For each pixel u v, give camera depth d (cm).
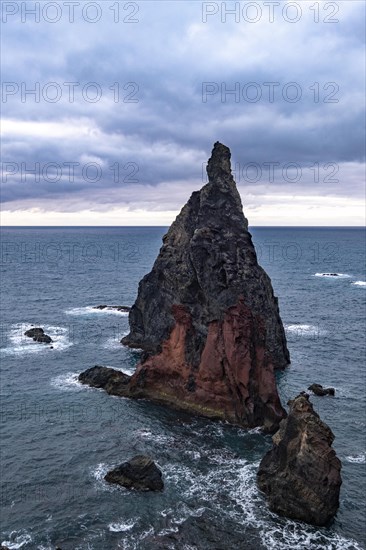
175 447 5425
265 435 5734
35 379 7400
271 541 3969
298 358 8550
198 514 4278
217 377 6209
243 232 7581
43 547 3869
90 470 4944
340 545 3938
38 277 18750
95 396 6788
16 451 5300
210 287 6756
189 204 8119
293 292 15688
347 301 14162
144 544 3925
